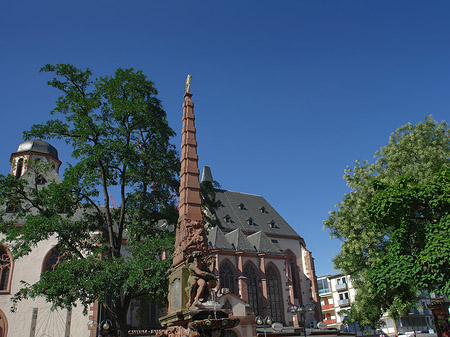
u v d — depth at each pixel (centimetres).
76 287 2147
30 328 3459
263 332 4100
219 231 5212
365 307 3466
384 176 3145
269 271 5134
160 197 2564
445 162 2948
